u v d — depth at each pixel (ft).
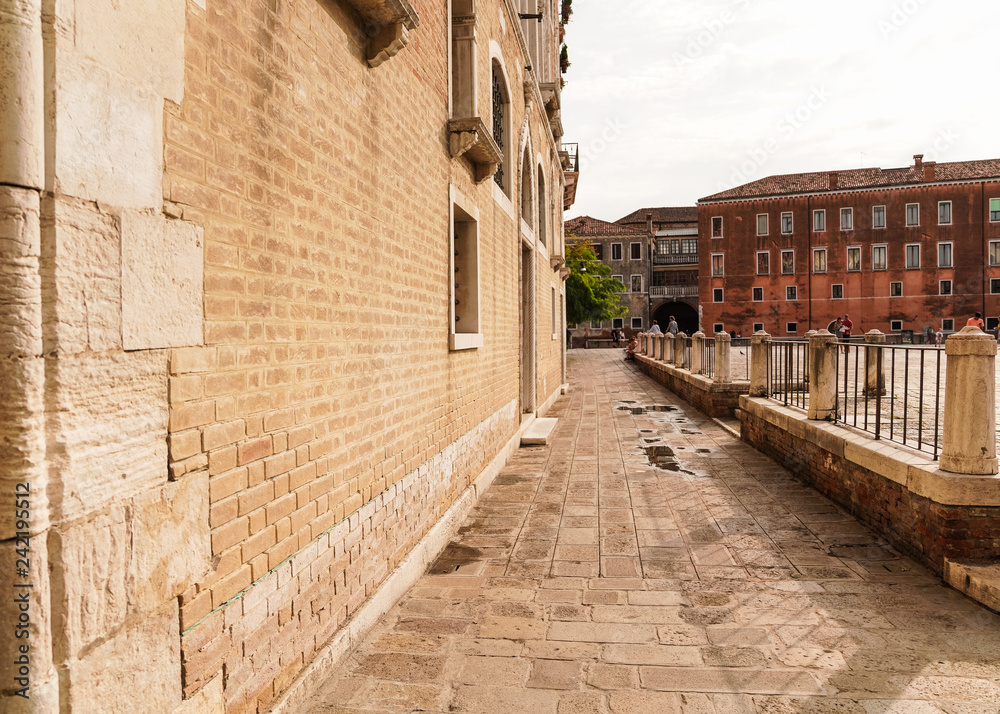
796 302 158.51
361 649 10.87
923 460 14.64
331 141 10.40
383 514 12.71
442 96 17.79
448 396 18.13
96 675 5.51
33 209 4.95
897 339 143.64
